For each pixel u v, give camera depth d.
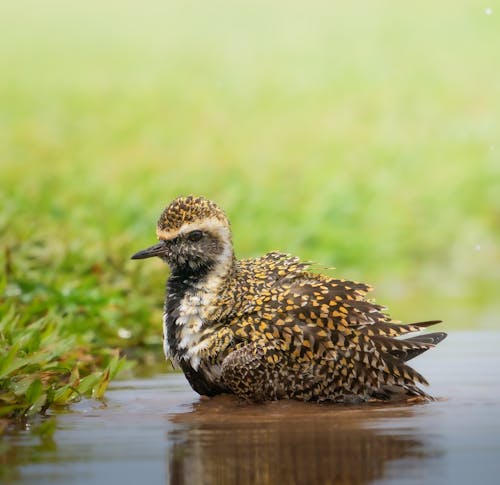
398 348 8.60
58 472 6.56
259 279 8.88
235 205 20.16
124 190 20.89
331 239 19.52
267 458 6.79
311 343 8.52
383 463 6.66
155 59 32.06
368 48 32.03
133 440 7.34
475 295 16.52
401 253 20.06
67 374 9.67
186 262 8.80
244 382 8.45
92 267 12.82
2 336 9.09
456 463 6.65
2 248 12.50
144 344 11.95
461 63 30.58
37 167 23.70
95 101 28.84
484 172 23.78
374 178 23.52
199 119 27.61
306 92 29.39
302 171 24.03
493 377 9.69
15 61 31.73
